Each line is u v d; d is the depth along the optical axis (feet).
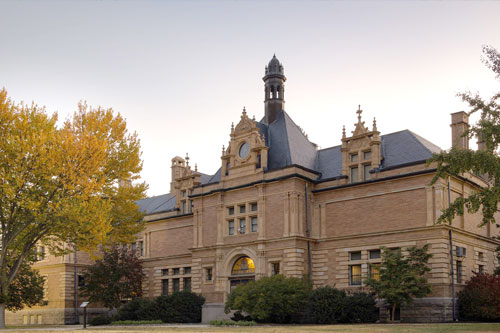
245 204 158.51
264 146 157.38
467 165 95.71
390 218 137.28
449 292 127.03
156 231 199.72
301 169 150.82
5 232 117.70
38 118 118.93
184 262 186.39
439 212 128.47
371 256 140.05
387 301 123.24
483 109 99.91
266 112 179.32
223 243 160.97
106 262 176.45
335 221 147.74
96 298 172.45
